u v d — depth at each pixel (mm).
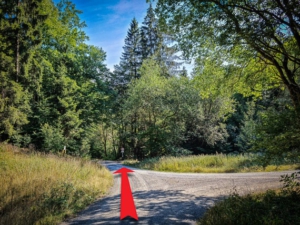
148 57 39594
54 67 25406
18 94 16969
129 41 48188
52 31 23531
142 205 6391
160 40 38156
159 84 27266
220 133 28312
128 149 42469
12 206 5992
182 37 7965
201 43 8008
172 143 27531
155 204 6453
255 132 5398
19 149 15477
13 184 7641
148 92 27125
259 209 4754
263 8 5719
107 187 9680
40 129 19797
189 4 6852
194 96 25906
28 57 19312
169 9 7258
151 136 26078
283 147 4719
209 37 7258
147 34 44750
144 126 31609
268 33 5449
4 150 13375
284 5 5055
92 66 34125
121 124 42062
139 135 27453
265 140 5062
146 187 9352
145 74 30609
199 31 7047
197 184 9516
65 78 23281
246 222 4191
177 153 25688
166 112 27594
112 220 5160
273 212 4488
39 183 7891
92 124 32125
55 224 5082
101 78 38156
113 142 50750
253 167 13547
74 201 6824
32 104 21594
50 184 7832
